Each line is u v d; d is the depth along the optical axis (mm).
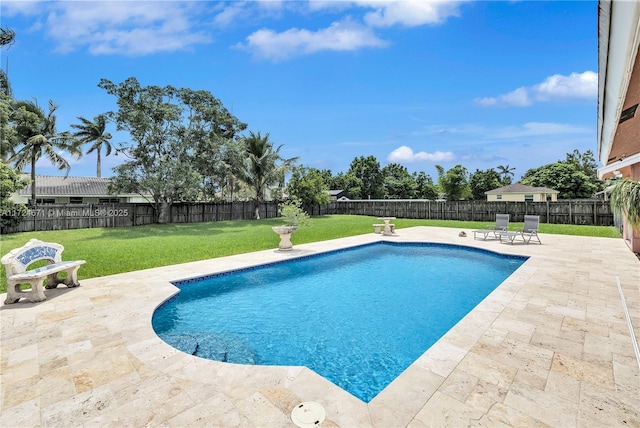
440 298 5660
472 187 41312
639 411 2207
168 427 2131
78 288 5527
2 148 14766
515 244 10156
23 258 4859
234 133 23578
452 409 2268
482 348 3172
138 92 16922
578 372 2717
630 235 8773
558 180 33062
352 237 12352
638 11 1053
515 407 2275
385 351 3760
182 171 16953
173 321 4695
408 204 23953
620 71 1743
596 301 4539
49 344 3389
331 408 2320
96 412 2293
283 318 4789
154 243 11008
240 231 14828
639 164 7988
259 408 2322
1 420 2215
